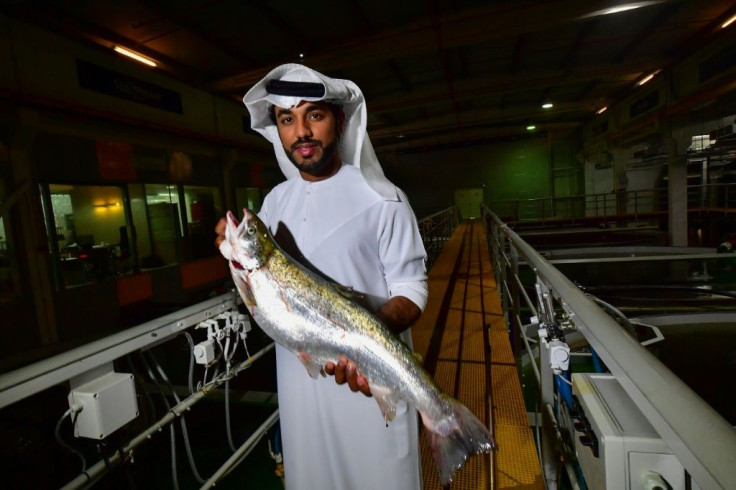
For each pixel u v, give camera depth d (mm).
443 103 15398
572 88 14352
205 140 10148
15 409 2062
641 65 11289
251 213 1051
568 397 1455
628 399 979
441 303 4746
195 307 1558
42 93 6461
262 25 7902
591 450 960
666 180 15258
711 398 4336
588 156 19297
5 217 5730
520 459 2027
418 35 8609
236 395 3514
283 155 1334
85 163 6980
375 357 1015
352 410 1124
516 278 2869
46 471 1937
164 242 8828
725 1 7914
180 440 2799
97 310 6941
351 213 1113
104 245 7320
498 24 8141
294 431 1211
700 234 12211
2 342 5582
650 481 797
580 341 3852
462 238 11289
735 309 5500
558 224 15633
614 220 14797
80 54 7164
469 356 3207
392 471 1137
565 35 9664
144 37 7754
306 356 1069
